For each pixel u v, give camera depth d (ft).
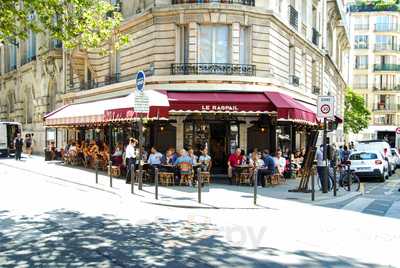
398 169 133.49
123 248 28.66
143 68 83.20
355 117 211.20
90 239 31.12
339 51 178.60
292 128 91.40
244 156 70.03
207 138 80.38
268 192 58.49
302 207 47.21
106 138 102.63
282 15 88.22
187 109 70.44
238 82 76.33
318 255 27.45
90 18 49.34
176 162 64.28
